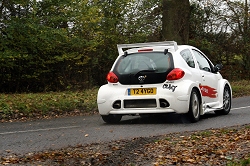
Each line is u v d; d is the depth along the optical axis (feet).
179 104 35.29
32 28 73.61
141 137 28.89
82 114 49.96
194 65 39.04
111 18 91.15
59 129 35.32
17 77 81.82
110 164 22.33
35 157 23.73
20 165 22.21
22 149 26.63
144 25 95.50
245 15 107.96
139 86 36.04
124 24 92.58
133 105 36.11
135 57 37.22
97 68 87.25
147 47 37.45
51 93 71.10
